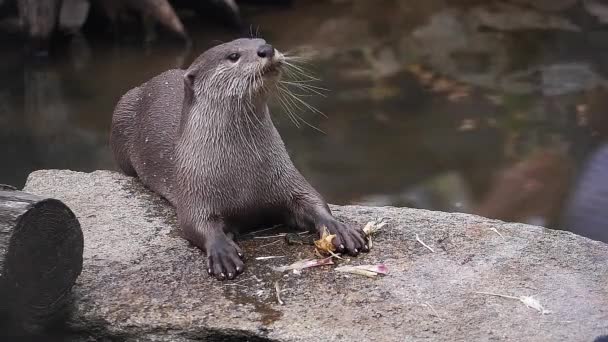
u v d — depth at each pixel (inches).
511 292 338.6
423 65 722.2
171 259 370.6
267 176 378.6
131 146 456.1
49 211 317.4
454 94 657.6
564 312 325.1
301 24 847.1
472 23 829.2
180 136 386.3
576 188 511.5
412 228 391.5
